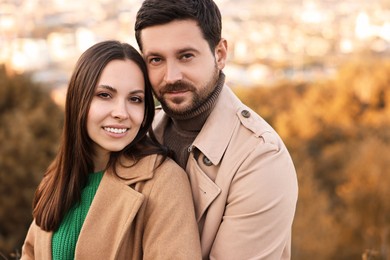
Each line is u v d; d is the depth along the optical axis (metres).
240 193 1.64
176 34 1.65
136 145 1.74
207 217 1.68
